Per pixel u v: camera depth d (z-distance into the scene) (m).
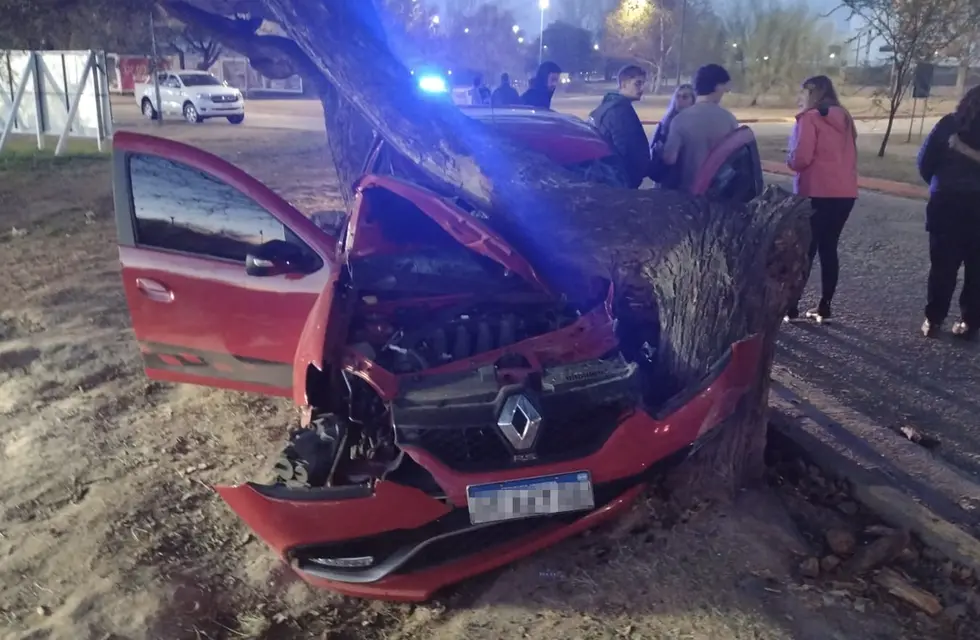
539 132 5.75
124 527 3.87
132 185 4.45
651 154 6.68
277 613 3.29
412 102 4.39
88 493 4.20
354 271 4.12
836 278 6.49
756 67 39.91
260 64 6.49
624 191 3.92
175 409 5.10
